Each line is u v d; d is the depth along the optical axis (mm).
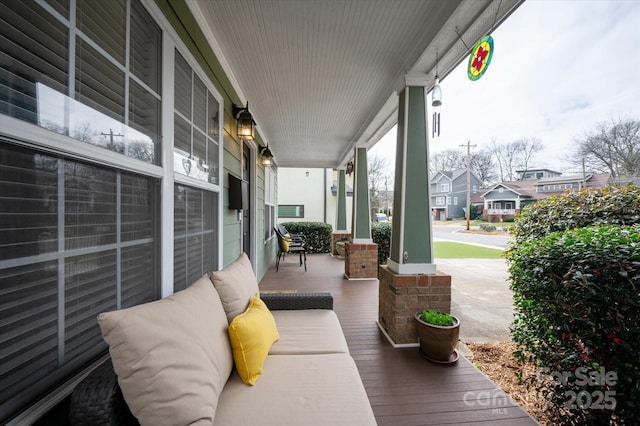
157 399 768
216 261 2229
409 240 2359
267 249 5566
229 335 1211
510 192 16891
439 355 1956
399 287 2236
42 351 800
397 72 2572
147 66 1299
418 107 2404
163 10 1392
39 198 792
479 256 7832
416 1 1737
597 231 1520
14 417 718
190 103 1758
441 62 2205
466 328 2799
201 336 976
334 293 3826
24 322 753
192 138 1786
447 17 1738
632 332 1202
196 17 1772
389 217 15477
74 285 909
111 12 1057
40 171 796
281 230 6715
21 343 745
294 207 10258
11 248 721
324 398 1068
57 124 817
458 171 22688
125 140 1131
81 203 939
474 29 1814
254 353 1209
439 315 2076
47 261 817
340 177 7320
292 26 1970
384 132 4277
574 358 1423
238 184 2732
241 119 2688
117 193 1116
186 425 792
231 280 1466
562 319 1505
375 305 3320
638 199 2068
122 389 751
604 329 1292
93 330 980
